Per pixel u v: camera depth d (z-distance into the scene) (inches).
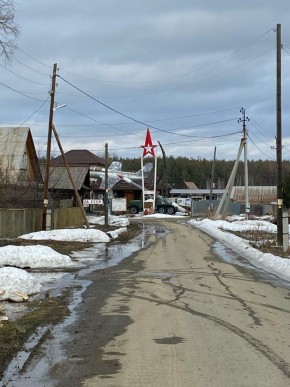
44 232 1042.7
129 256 766.5
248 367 229.1
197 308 371.2
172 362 237.6
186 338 283.6
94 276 553.6
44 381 212.1
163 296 424.2
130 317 341.7
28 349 261.6
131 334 293.6
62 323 323.6
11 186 1363.2
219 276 550.3
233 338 282.8
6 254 636.7
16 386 206.1
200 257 754.2
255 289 462.6
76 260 709.9
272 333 294.7
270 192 3998.5
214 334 292.5
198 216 2432.3
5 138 1771.7
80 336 289.4
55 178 2012.8
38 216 1143.6
